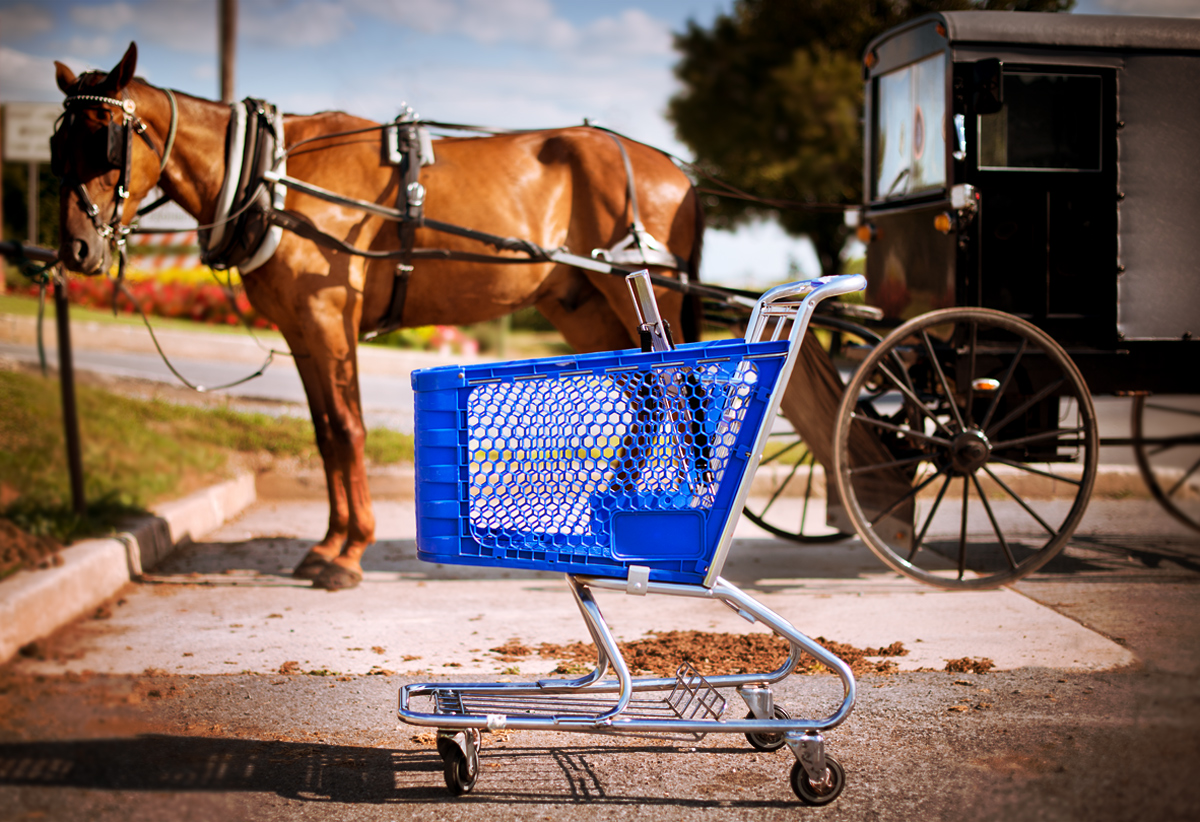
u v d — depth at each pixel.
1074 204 5.41
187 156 5.40
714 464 3.10
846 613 5.19
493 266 5.79
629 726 3.09
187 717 3.68
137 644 4.54
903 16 25.08
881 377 5.98
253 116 5.46
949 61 5.36
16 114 11.54
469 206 5.74
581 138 6.00
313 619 5.06
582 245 5.98
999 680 4.11
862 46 25.52
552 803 3.08
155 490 7.02
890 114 6.37
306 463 8.54
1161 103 5.42
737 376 3.06
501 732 3.67
